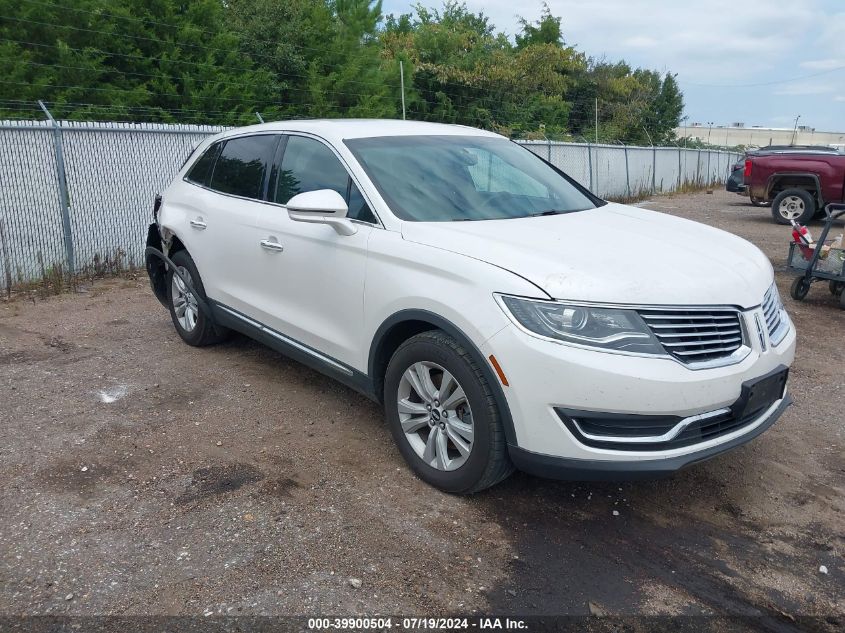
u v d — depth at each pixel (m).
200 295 5.62
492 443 3.37
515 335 3.18
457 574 3.10
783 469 4.10
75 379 5.29
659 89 45.69
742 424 3.44
